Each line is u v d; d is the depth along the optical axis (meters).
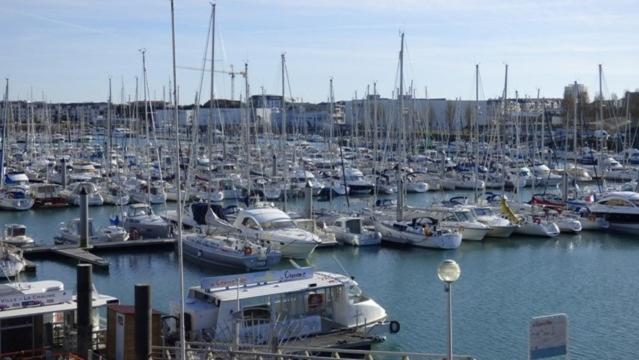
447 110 173.50
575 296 49.59
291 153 120.62
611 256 63.62
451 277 20.88
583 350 38.88
